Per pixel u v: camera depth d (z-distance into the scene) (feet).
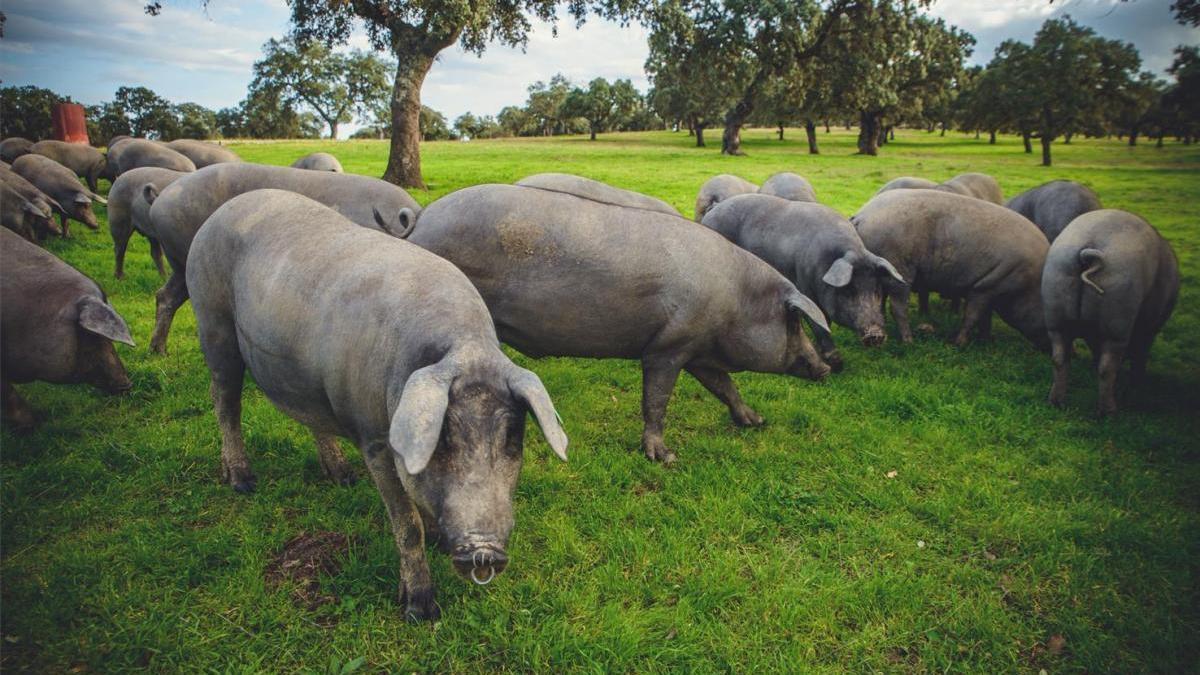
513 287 16.42
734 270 17.58
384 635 11.12
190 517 13.98
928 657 11.28
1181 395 22.31
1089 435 19.44
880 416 20.48
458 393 9.36
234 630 11.19
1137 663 11.31
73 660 10.37
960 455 18.13
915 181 39.29
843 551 14.01
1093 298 20.04
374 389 10.66
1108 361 20.44
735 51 132.16
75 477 15.08
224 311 13.66
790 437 19.01
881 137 208.23
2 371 15.96
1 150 59.93
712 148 178.50
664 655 11.08
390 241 12.51
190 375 20.54
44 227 36.47
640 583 12.64
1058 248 21.03
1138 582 13.25
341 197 24.14
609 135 290.56
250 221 13.21
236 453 15.03
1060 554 13.96
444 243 16.26
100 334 15.96
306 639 11.08
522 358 24.44
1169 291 21.22
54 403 18.30
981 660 11.36
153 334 22.15
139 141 52.11
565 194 16.96
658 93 192.03
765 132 309.42
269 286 12.11
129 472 15.51
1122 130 176.65
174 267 22.66
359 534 13.52
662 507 15.29
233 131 304.71
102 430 17.28
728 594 12.47
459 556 8.74
